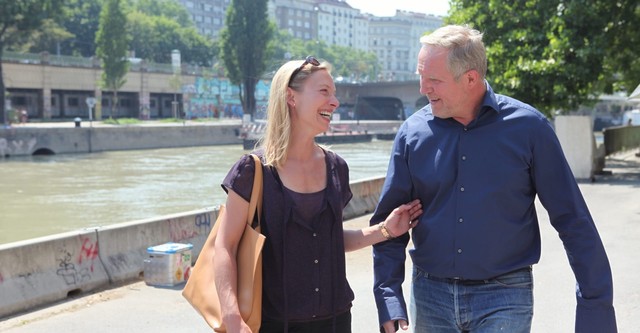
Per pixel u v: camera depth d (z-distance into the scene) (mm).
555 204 2875
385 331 2980
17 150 47625
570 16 19281
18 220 22578
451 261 2914
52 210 24734
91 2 109125
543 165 2859
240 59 82938
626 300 6574
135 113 85438
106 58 72188
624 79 24125
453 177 2910
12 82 69062
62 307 6699
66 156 49125
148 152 54656
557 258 8531
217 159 48719
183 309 6594
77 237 7383
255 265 2646
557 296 6809
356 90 110125
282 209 2727
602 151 20172
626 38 20641
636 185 16719
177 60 90125
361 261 8750
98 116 75250
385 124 84688
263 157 2775
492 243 2863
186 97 90062
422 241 3018
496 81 20547
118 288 7473
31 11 57938
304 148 2816
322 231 2795
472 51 2811
